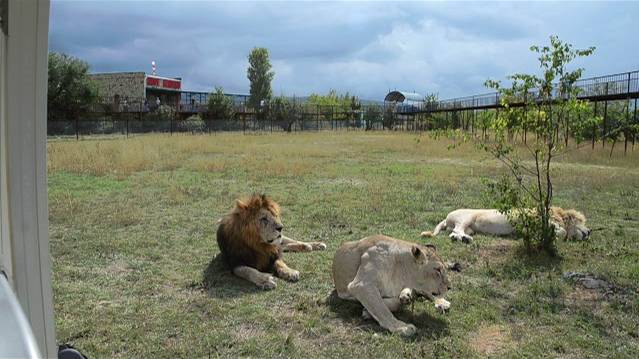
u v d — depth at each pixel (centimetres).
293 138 3519
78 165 1466
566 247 632
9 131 157
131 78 5500
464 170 1528
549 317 415
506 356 345
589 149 2131
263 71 6344
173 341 363
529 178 1310
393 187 1161
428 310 424
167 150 2141
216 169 1487
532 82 619
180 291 475
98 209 863
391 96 8375
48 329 170
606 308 437
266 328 389
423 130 5188
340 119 6322
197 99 6178
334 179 1329
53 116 4241
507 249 627
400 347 352
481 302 450
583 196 1037
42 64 160
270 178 1332
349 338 371
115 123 4053
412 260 405
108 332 375
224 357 339
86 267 543
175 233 706
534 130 627
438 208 904
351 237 694
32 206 164
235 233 519
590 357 346
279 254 546
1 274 143
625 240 671
